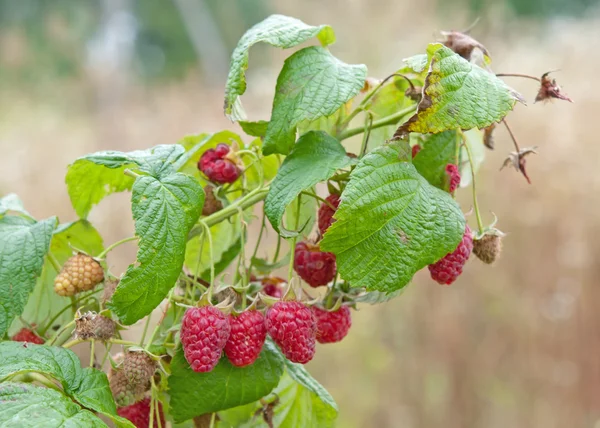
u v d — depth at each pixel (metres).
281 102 0.53
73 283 0.52
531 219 1.38
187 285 0.55
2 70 3.41
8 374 0.49
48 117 2.63
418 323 1.44
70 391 0.50
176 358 0.53
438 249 0.51
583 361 1.37
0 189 1.64
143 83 3.82
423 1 2.11
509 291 1.40
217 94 2.64
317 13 2.18
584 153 1.39
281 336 0.52
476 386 1.41
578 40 1.75
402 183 0.51
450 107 0.50
